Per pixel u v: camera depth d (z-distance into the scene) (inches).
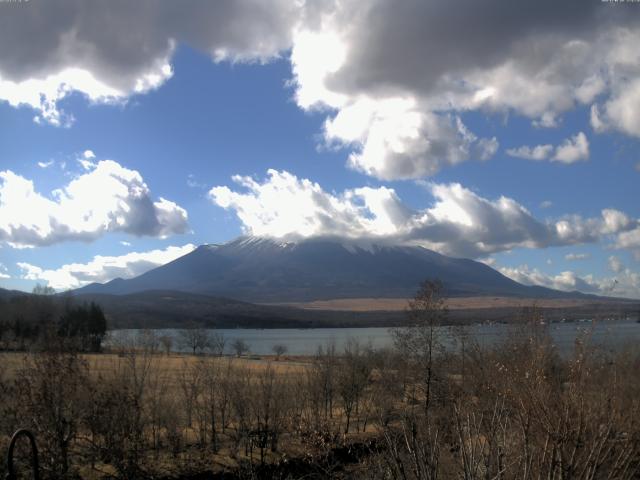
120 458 1229.7
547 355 479.8
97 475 1211.9
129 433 1269.7
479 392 668.7
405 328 1840.6
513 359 516.7
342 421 1721.2
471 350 997.8
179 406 1606.8
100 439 1277.1
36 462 359.6
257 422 1534.2
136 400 1299.2
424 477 410.9
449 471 454.0
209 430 1612.9
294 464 1255.5
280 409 1529.3
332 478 938.7
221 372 1887.3
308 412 1700.3
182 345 5270.7
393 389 1662.2
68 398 1202.0
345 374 1929.1
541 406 406.9
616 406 431.2
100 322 4013.3
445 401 804.6
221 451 1441.9
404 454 470.0
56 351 1220.5
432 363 1556.3
